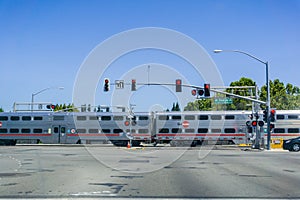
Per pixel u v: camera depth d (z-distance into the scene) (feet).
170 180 42.24
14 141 150.00
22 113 150.41
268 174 48.24
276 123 143.84
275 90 219.61
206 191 34.55
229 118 141.79
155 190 35.09
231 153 97.40
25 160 69.56
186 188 36.35
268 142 116.16
